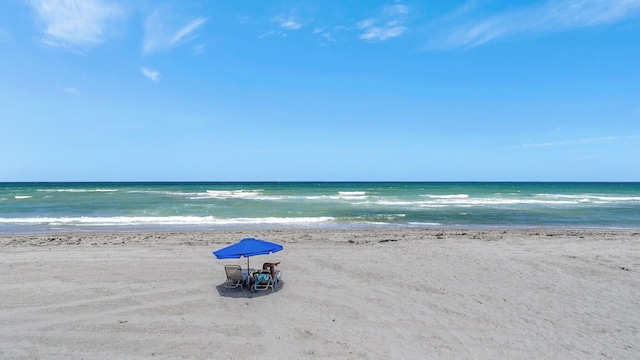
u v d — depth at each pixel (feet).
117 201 123.34
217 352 20.42
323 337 22.31
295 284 32.09
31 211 91.97
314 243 49.78
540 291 30.81
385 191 207.72
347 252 43.96
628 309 27.12
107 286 31.07
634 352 20.88
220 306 27.09
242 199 134.82
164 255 41.93
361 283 32.45
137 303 27.45
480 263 39.19
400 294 29.84
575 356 20.40
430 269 36.86
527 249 46.21
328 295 29.48
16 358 19.49
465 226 73.00
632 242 51.80
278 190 215.92
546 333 23.16
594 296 29.76
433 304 27.78
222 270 36.11
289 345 21.26
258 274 30.45
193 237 54.24
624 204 124.88
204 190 217.56
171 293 29.63
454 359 19.86
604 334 23.11
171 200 128.26
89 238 53.11
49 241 50.62
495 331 23.35
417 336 22.54
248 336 22.40
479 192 214.28
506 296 29.60
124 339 21.84
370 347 21.08
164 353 20.26
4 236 54.80
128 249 45.01
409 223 75.92
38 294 28.99
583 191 255.70
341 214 88.99
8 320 24.20
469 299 28.89
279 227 69.72
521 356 20.30
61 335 22.22
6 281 32.07
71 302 27.45
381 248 46.37
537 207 111.45
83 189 232.94
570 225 76.28
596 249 46.57
